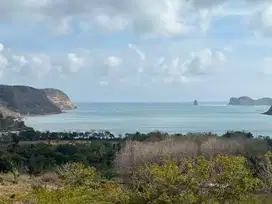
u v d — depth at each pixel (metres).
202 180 6.23
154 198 6.29
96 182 8.84
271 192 7.10
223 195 6.23
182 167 6.46
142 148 24.33
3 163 19.30
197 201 6.14
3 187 10.42
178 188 6.23
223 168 6.30
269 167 8.09
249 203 6.42
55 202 7.15
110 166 24.61
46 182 11.87
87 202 7.11
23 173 18.28
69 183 8.39
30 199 7.89
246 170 6.47
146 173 6.81
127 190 7.21
